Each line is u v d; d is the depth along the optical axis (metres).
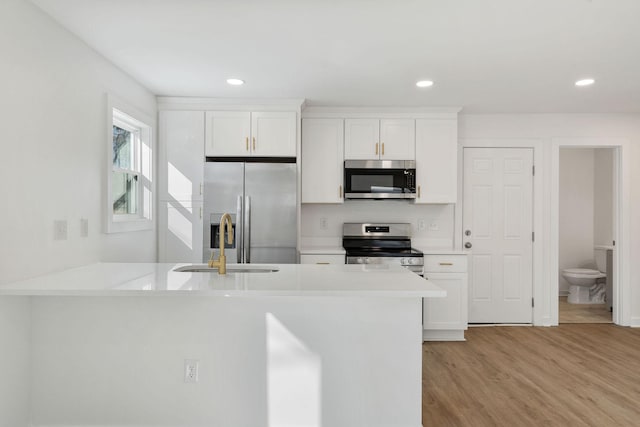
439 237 4.86
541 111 4.67
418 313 2.31
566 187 6.50
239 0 2.23
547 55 2.99
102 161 3.02
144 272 2.54
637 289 4.81
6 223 2.09
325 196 4.50
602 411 2.74
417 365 2.31
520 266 4.83
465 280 4.29
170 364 2.30
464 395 2.97
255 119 4.16
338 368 2.31
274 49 2.90
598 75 3.41
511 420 2.62
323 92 3.92
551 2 2.24
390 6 2.29
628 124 4.77
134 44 2.81
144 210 3.91
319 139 4.49
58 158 2.51
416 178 4.51
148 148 3.92
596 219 6.41
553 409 2.77
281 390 2.31
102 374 2.30
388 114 4.50
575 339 4.30
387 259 4.27
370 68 3.27
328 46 2.84
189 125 4.12
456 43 2.78
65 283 2.15
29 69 2.26
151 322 2.30
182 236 4.08
